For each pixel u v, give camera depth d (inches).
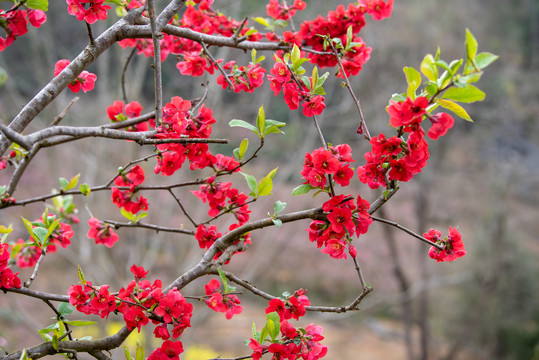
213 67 86.0
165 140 60.8
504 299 412.8
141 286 65.6
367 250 503.8
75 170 396.8
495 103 509.0
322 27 88.5
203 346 410.9
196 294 327.9
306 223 421.1
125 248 372.8
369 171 61.9
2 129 49.0
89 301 64.1
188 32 75.9
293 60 68.6
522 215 482.9
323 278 525.7
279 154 450.9
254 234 456.1
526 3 576.4
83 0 65.7
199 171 325.7
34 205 395.9
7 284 62.9
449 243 65.0
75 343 63.2
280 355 62.2
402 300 406.3
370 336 505.4
